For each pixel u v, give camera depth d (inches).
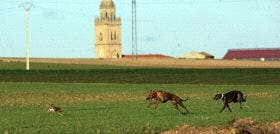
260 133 1497.3
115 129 1453.0
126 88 3676.2
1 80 4557.1
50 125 1553.9
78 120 1704.0
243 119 1619.1
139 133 1411.2
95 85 4020.7
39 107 2274.9
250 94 3083.2
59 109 1934.1
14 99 2723.9
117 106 2299.5
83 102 2554.1
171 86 3932.1
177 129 1475.1
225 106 2017.7
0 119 1738.4
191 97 2854.3
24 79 4677.7
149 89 3563.0
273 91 3361.2
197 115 1871.3
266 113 1925.4
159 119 1713.8
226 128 1513.3
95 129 1451.8
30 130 1435.8
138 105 2345.0
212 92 3265.3
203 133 1430.9
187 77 4911.4
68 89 3535.9
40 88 3619.6
